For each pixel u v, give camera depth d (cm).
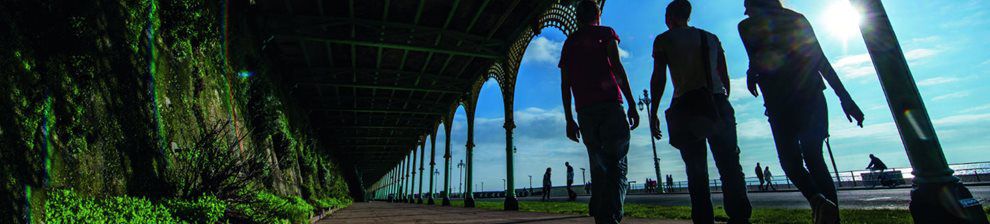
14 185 184
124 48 346
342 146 3712
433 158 2578
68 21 262
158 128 387
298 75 1560
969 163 1566
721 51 243
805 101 239
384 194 7869
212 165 380
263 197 450
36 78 224
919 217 186
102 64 302
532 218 670
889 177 1669
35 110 217
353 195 4603
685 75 227
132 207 237
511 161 1202
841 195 1188
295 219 438
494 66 1540
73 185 239
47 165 217
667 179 2770
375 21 1152
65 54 258
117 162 298
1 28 204
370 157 4784
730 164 219
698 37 232
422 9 1143
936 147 186
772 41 254
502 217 710
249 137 817
